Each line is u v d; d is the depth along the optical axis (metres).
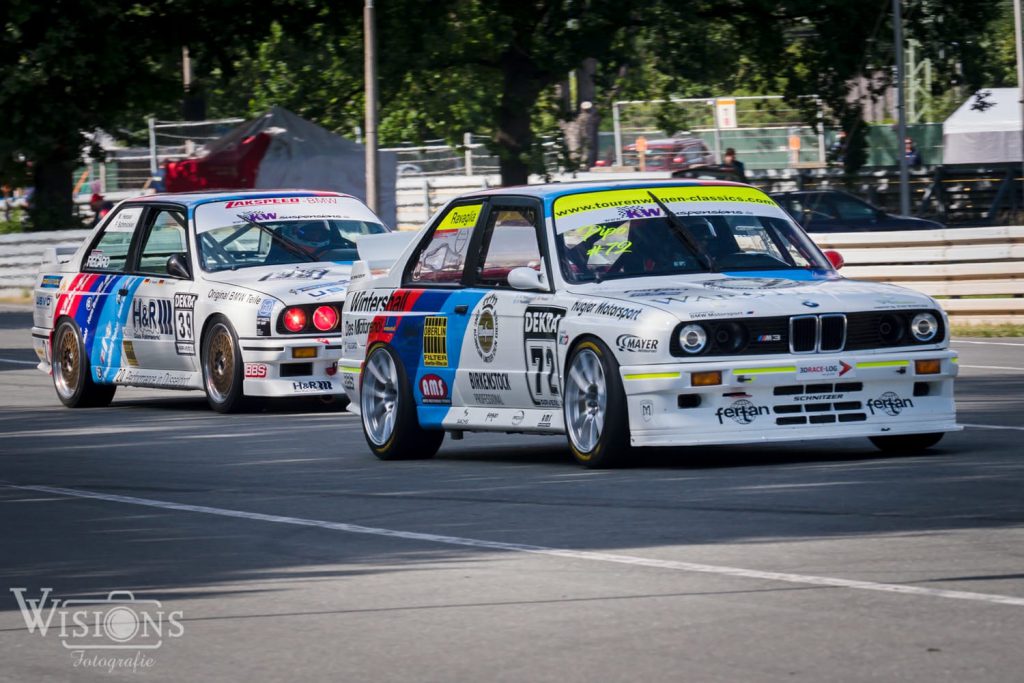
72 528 29.52
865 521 26.11
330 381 49.59
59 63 119.06
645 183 37.16
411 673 18.20
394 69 121.56
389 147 185.75
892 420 32.88
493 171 156.50
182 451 41.22
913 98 192.25
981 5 125.06
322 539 27.06
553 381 34.56
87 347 54.97
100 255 56.25
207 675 18.70
